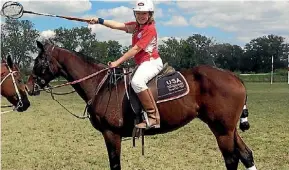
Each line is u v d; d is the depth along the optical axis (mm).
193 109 5727
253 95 25672
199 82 5715
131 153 8805
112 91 5820
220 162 7938
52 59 6043
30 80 6141
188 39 55156
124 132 5848
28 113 16953
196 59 46062
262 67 77125
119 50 51125
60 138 10867
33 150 9289
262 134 10953
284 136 10594
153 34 5516
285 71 59781
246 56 76125
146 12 5430
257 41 79000
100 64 6086
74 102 22562
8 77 6543
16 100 6629
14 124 13609
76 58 6043
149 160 8164
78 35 48906
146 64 5590
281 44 79375
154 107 5598
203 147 9414
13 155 8758
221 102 5625
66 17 6078
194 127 12367
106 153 8953
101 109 5809
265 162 7832
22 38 48000
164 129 5863
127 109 5730
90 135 11305
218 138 5758
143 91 5516
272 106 18656
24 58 47156
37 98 26109
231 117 5664
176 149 9219
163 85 5668
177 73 5805
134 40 5648
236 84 5703
